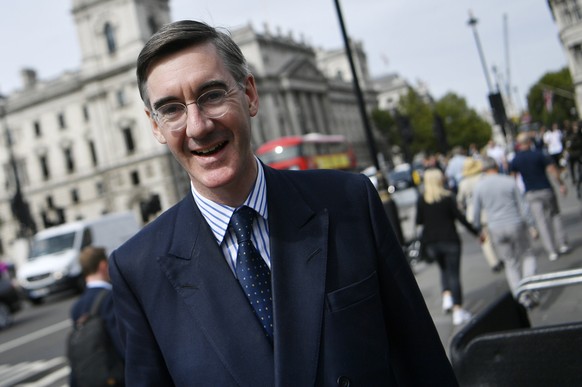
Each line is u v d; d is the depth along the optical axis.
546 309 6.86
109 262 2.02
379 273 1.94
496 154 20.20
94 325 4.39
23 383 9.61
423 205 8.00
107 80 61.84
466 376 2.70
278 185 1.97
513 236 7.64
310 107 87.44
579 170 14.87
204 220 1.94
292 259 1.84
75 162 65.38
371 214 1.95
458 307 7.49
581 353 2.48
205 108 1.85
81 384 4.30
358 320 1.81
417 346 1.91
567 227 12.66
